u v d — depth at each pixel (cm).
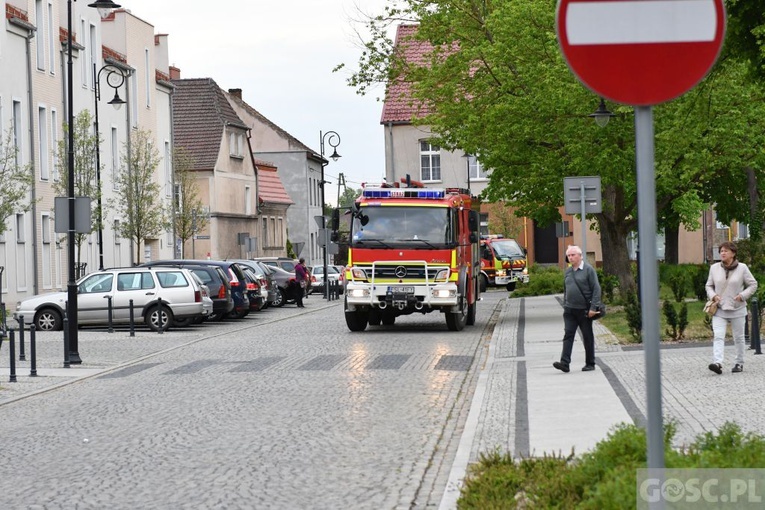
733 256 1970
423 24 4278
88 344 3300
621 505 764
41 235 5334
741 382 1833
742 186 5762
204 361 2647
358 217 3456
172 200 6644
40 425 1683
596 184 2959
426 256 3416
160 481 1189
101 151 6234
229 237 8969
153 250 7031
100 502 1087
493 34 3959
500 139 3928
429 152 7744
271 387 2067
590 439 1341
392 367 2388
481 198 4222
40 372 2514
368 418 1636
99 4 3316
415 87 4316
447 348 2877
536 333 3194
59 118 5622
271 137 11544
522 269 6619
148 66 7131
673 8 534
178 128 8838
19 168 4366
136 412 1781
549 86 3700
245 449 1384
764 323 2886
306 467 1252
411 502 1055
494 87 4031
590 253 7638
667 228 6494
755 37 1994
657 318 527
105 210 6012
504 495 945
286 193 10844
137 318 3884
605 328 3184
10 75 5041
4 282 4897
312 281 7569
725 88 3625
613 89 537
